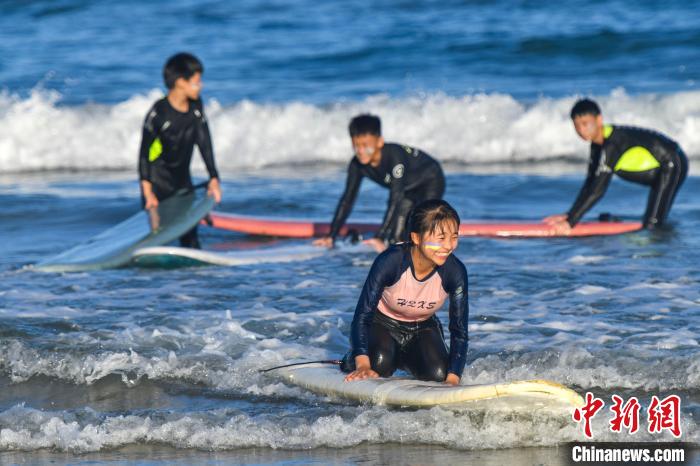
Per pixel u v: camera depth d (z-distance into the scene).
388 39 85.44
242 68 78.31
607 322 26.03
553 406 18.84
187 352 24.27
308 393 21.67
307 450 18.97
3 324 26.39
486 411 19.38
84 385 22.62
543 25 86.38
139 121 60.94
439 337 21.47
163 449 19.23
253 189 49.84
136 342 24.94
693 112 59.78
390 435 19.34
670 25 83.12
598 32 80.94
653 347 23.66
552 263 33.75
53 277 32.81
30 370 23.36
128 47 86.31
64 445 19.41
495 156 57.97
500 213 43.66
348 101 65.38
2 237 40.16
